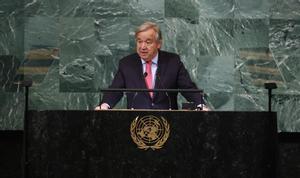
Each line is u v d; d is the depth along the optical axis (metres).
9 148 19.94
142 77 14.63
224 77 20.30
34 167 10.98
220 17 20.38
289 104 20.16
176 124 11.00
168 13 20.34
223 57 20.33
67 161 10.99
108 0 20.38
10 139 20.03
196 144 10.98
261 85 20.19
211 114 11.00
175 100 14.69
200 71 20.31
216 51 20.33
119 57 20.34
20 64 20.16
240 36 20.31
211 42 20.31
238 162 10.95
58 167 11.00
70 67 20.30
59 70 20.27
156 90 11.64
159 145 10.99
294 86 20.17
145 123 11.02
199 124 11.00
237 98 20.23
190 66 20.31
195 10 20.38
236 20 20.34
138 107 14.30
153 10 20.34
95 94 20.30
